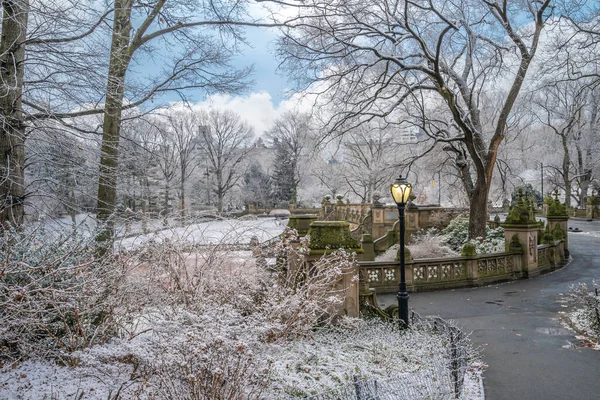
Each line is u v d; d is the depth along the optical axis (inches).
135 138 413.7
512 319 381.7
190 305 211.0
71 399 163.3
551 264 682.2
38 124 295.7
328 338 245.8
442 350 228.7
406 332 271.7
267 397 158.4
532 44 713.0
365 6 665.0
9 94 271.9
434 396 188.4
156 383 155.9
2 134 273.1
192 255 262.2
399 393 177.8
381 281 520.7
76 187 320.8
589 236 1149.1
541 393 221.8
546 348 297.0
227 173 2333.9
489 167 787.4
